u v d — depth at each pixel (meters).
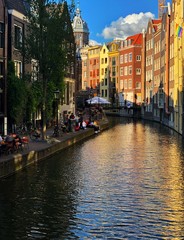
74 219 13.76
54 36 29.16
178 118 48.53
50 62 29.22
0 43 31.97
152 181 19.56
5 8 32.09
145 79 88.75
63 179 19.80
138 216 14.15
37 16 29.20
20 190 17.45
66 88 52.25
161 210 14.85
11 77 33.25
